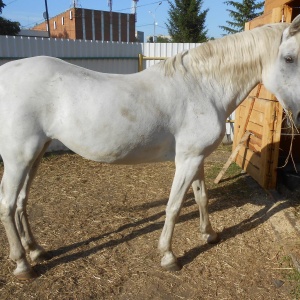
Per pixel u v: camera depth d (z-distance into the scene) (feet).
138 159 7.74
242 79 7.83
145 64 23.66
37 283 7.66
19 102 6.72
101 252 8.97
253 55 7.62
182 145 7.61
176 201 7.91
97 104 6.86
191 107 7.44
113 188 13.65
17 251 7.59
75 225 10.39
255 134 14.12
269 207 11.69
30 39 18.39
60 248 9.09
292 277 7.99
